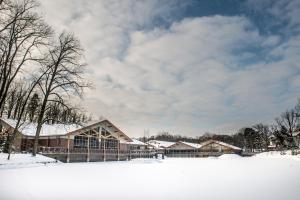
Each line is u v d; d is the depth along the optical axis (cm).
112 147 5291
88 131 4812
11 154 3316
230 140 15475
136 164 4059
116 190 1364
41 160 3403
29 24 3203
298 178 1911
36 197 1162
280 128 9475
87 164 3759
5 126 4331
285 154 7938
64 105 3622
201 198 1148
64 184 1566
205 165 3788
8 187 1418
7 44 3186
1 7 2856
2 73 3412
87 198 1152
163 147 9744
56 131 4647
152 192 1305
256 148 12250
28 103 4847
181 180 1842
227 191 1327
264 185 1536
